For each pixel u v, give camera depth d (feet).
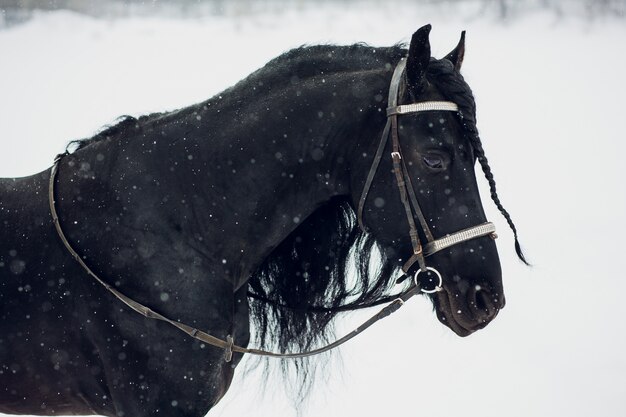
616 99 63.93
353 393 22.72
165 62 77.20
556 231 37.35
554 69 74.49
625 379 22.98
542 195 43.04
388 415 21.21
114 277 12.85
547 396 22.08
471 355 25.34
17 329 13.21
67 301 13.12
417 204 12.67
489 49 82.99
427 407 21.61
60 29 90.94
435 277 13.17
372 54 13.61
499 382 23.22
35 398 13.66
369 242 14.08
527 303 29.45
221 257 13.20
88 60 78.64
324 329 14.51
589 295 29.91
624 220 38.73
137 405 13.03
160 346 12.84
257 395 21.12
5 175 44.04
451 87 12.66
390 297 13.91
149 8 102.63
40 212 13.35
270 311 14.57
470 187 12.64
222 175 13.15
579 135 55.06
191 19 99.09
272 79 13.50
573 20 93.56
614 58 77.97
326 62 13.57
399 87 12.76
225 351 13.10
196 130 13.32
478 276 12.67
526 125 57.77
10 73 74.23
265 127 13.16
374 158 12.92
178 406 13.00
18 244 13.26
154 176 13.09
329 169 13.33
